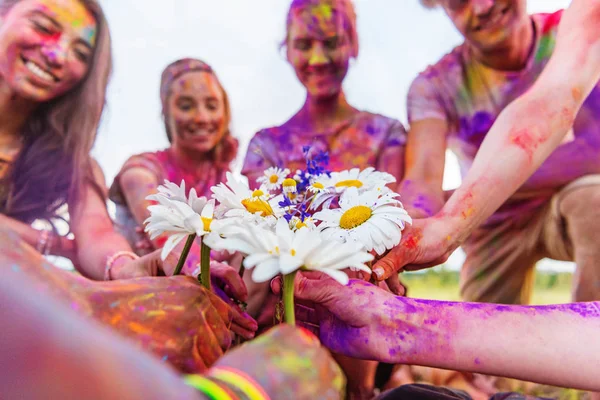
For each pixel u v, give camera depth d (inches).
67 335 6.8
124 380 7.1
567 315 24.9
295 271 18.1
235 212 22.5
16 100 60.1
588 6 46.6
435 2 57.2
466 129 57.4
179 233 20.9
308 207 26.1
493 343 23.9
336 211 23.8
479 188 42.7
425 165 57.7
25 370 6.2
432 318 24.4
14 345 6.3
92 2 61.2
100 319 16.4
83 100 62.5
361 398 50.3
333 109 61.0
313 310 26.9
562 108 45.6
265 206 23.5
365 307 24.6
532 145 44.4
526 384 50.3
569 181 51.8
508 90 55.3
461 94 57.3
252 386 11.3
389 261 31.7
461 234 40.3
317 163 28.0
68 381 6.4
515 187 44.0
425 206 56.0
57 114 62.0
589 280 50.9
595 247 50.6
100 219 62.0
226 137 63.9
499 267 56.8
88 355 6.8
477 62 56.3
